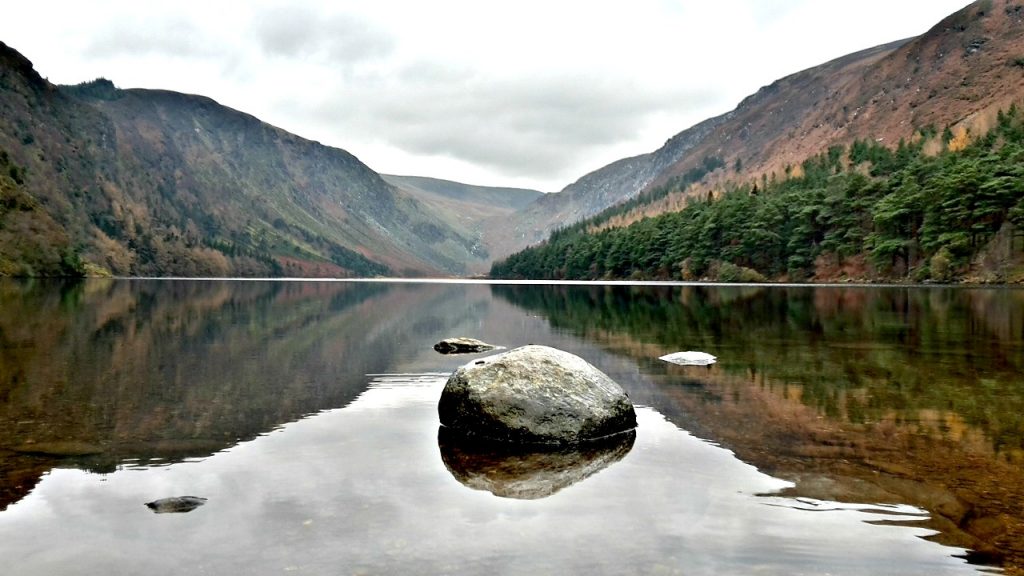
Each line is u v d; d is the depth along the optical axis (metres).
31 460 8.20
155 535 5.84
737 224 118.69
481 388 10.30
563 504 6.80
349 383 14.64
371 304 50.72
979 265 77.25
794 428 10.14
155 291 71.25
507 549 5.58
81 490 7.08
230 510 6.50
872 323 28.97
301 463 8.27
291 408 11.82
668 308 42.38
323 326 29.77
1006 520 6.23
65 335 23.52
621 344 22.31
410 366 17.45
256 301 52.78
